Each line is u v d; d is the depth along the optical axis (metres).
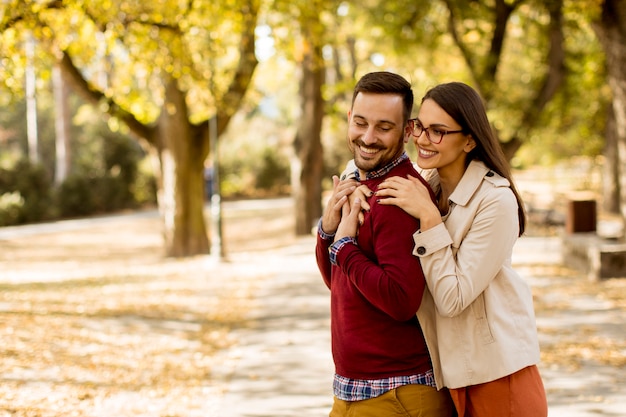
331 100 27.94
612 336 7.75
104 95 16.36
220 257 16.06
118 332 8.30
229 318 9.45
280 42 14.62
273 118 56.19
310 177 22.41
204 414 5.32
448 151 2.69
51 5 8.44
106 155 39.22
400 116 2.65
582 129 26.38
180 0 10.80
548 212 20.11
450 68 23.80
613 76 11.80
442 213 2.82
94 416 5.12
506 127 19.45
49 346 7.15
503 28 17.78
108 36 9.84
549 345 7.39
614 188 26.22
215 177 16.16
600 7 11.51
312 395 5.85
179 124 17.39
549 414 5.23
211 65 12.31
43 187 34.78
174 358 7.22
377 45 23.75
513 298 2.72
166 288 12.26
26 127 49.47
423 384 2.67
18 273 15.62
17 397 5.33
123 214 37.94
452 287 2.54
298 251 17.88
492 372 2.64
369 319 2.64
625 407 5.36
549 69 17.92
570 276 12.09
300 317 9.42
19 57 8.66
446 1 17.94
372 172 2.71
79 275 14.79
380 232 2.57
